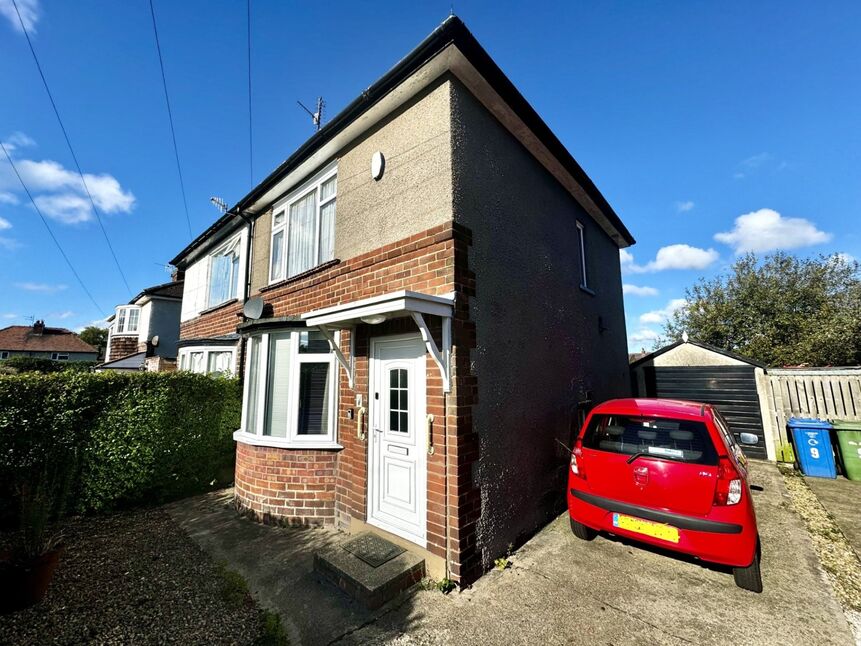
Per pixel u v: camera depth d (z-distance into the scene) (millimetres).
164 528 4875
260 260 7953
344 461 4820
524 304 5027
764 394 8625
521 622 2865
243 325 5883
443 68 4098
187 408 6488
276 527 4883
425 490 3785
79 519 5191
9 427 4770
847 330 10555
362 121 4977
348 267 5086
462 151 4141
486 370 4027
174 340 16859
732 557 3064
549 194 6320
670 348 9992
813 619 2867
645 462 3529
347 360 4930
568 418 5902
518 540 4219
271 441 5203
